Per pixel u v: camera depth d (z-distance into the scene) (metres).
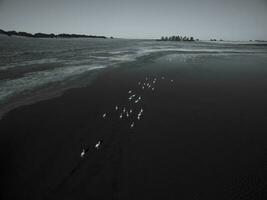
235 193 9.49
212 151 12.71
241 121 17.03
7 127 14.57
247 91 25.69
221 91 25.34
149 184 9.83
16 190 9.23
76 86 25.36
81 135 13.95
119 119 16.62
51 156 11.62
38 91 22.69
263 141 14.04
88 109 18.34
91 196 9.02
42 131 14.25
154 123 16.17
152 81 29.17
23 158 11.38
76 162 11.16
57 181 9.77
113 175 10.30
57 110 17.86
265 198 9.26
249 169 11.17
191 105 20.28
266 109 19.81
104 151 12.26
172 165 11.25
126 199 8.96
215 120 17.09
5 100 19.55
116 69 37.19
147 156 11.94
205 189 9.67
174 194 9.33
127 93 23.36
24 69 33.31
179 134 14.61
